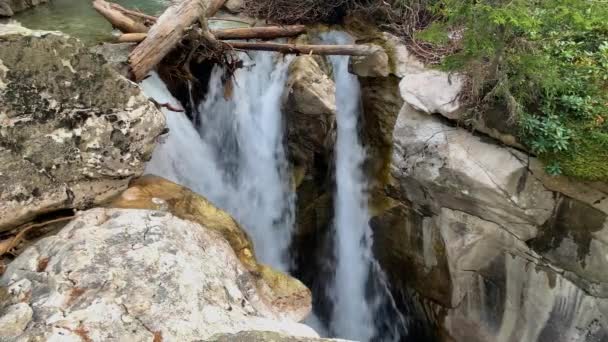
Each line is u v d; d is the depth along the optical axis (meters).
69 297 2.90
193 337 2.80
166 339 2.74
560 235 4.48
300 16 7.42
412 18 6.39
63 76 3.74
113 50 5.82
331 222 6.82
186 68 6.01
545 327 4.80
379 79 6.16
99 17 8.23
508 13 3.73
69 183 3.93
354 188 6.57
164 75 6.29
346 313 6.95
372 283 6.66
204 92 6.76
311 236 6.79
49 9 8.70
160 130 4.49
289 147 6.34
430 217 5.55
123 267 3.15
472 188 4.78
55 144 3.79
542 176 4.42
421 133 5.25
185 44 5.98
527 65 4.20
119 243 3.37
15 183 3.61
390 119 6.02
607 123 4.23
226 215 4.48
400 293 6.39
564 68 4.66
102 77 3.96
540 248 4.64
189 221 3.93
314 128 5.94
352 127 6.67
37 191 3.74
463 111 4.84
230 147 6.73
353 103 6.64
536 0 3.95
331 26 7.36
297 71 5.93
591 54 4.77
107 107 4.04
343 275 6.89
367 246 6.54
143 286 3.04
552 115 4.38
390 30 6.73
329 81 5.95
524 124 4.36
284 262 6.79
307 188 6.43
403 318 6.51
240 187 6.67
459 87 4.97
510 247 4.87
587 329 4.50
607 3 3.84
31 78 3.58
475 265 5.23
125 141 4.19
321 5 7.32
